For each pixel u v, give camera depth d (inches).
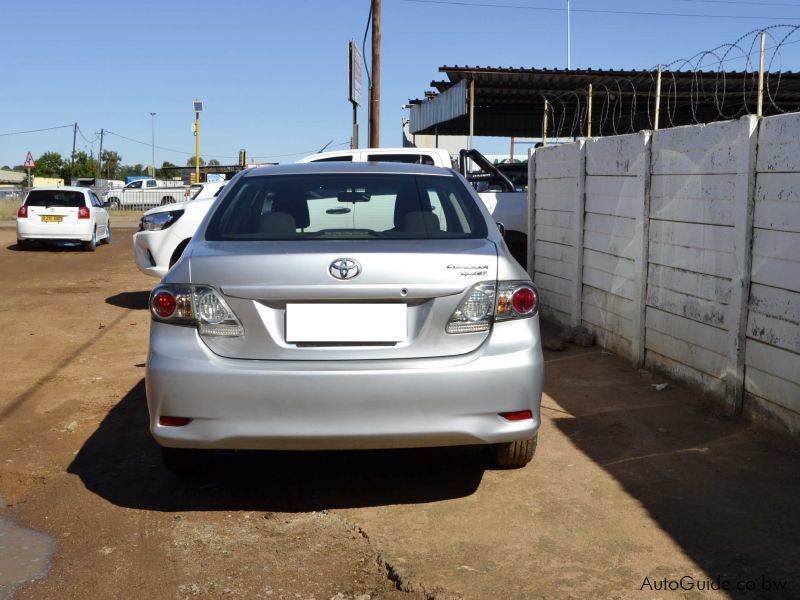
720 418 199.3
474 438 136.4
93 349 293.4
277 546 135.3
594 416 203.3
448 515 146.4
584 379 239.1
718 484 158.9
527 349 138.9
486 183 483.2
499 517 145.3
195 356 135.0
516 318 139.9
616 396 220.7
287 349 134.0
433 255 135.4
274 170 179.8
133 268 593.9
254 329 134.3
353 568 127.7
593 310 287.4
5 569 128.0
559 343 277.0
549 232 329.1
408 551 132.1
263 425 133.3
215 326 135.3
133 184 1940.2
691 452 176.7
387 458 175.3
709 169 207.8
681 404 211.8
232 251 139.8
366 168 178.1
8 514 149.3
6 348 295.3
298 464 172.6
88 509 151.0
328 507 150.9
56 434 194.7
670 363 233.3
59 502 154.4
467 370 134.0
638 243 247.0
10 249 759.7
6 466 173.2
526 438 140.8
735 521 142.3
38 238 733.3
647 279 244.8
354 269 132.6
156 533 140.7
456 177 179.3
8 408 216.4
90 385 240.5
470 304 136.1
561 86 593.6
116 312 381.7
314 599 118.5
